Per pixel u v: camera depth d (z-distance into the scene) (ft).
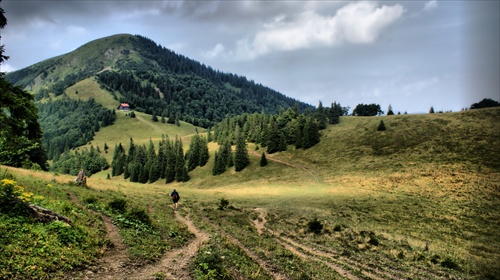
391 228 119.03
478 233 114.52
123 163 495.41
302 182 260.42
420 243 100.37
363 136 342.44
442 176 199.21
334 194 192.65
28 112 43.91
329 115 445.78
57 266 30.35
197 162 414.00
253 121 467.93
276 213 136.77
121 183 163.84
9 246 29.84
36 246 32.30
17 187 50.62
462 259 85.51
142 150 472.44
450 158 228.63
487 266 80.59
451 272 74.28
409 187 192.85
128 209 72.69
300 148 366.43
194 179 371.15
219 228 81.56
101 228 47.75
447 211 141.59
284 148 374.22
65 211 48.98
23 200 42.01
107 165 558.97
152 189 165.58
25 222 36.47
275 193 214.69
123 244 43.62
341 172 266.16
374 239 98.32
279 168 322.34
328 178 257.96
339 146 336.29
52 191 71.51
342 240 100.07
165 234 57.57
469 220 128.88
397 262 79.61
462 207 146.30
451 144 254.47
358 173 251.39
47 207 48.34
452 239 107.24
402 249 93.09
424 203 156.87
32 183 75.31
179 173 378.94
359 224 123.24
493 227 120.67
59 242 35.47
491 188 165.99
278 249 69.82
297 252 77.36
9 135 44.80
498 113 298.97
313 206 155.33
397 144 293.02
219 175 355.15
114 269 34.32
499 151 217.36
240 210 137.49
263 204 162.50
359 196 181.06
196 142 430.20
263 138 418.31
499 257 89.86
